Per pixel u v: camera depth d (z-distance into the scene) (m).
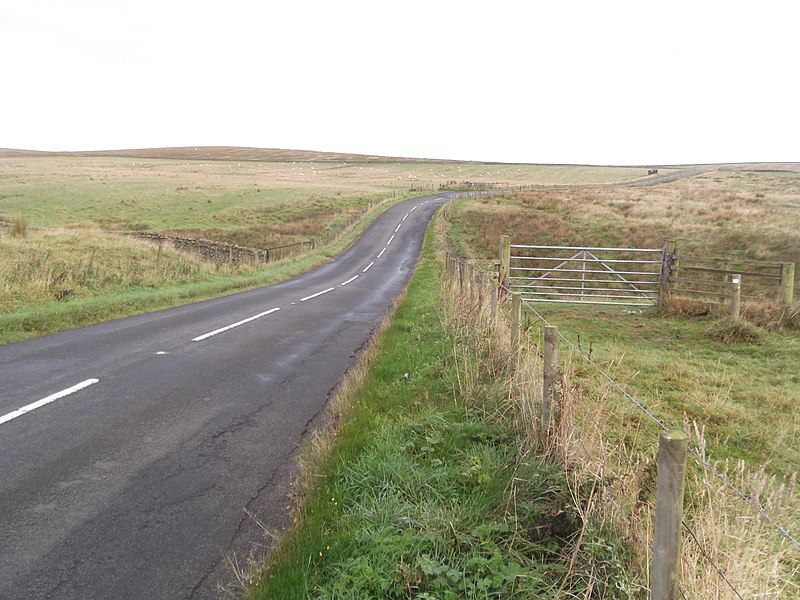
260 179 93.81
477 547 3.38
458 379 6.59
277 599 3.03
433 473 4.42
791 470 5.52
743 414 7.04
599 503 3.24
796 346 11.54
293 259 32.12
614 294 19.45
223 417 6.38
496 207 44.62
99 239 25.50
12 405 6.40
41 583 3.32
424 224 50.78
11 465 4.88
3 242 20.94
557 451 4.07
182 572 3.49
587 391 6.80
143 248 24.86
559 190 63.22
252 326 12.40
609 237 29.61
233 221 51.84
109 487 4.58
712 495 3.51
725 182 74.12
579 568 3.02
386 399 6.59
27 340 10.13
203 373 8.23
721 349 11.50
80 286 15.94
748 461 5.71
